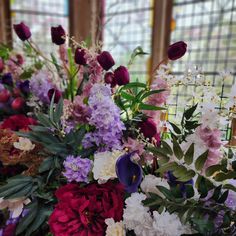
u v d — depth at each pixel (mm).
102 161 482
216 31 1858
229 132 475
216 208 423
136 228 433
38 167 588
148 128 505
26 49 873
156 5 1957
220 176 419
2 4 2061
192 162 422
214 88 506
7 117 761
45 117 571
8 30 1985
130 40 2160
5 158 609
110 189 488
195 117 491
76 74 709
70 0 2092
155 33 1996
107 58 568
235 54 1791
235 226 428
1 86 779
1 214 680
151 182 464
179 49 531
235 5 1746
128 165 461
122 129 504
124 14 2123
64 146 545
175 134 494
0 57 855
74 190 494
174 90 573
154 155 486
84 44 687
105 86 530
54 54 855
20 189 544
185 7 1957
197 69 533
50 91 645
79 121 578
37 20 2207
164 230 405
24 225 531
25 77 820
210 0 1847
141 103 532
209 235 427
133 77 802
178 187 437
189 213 416
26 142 600
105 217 466
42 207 546
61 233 457
